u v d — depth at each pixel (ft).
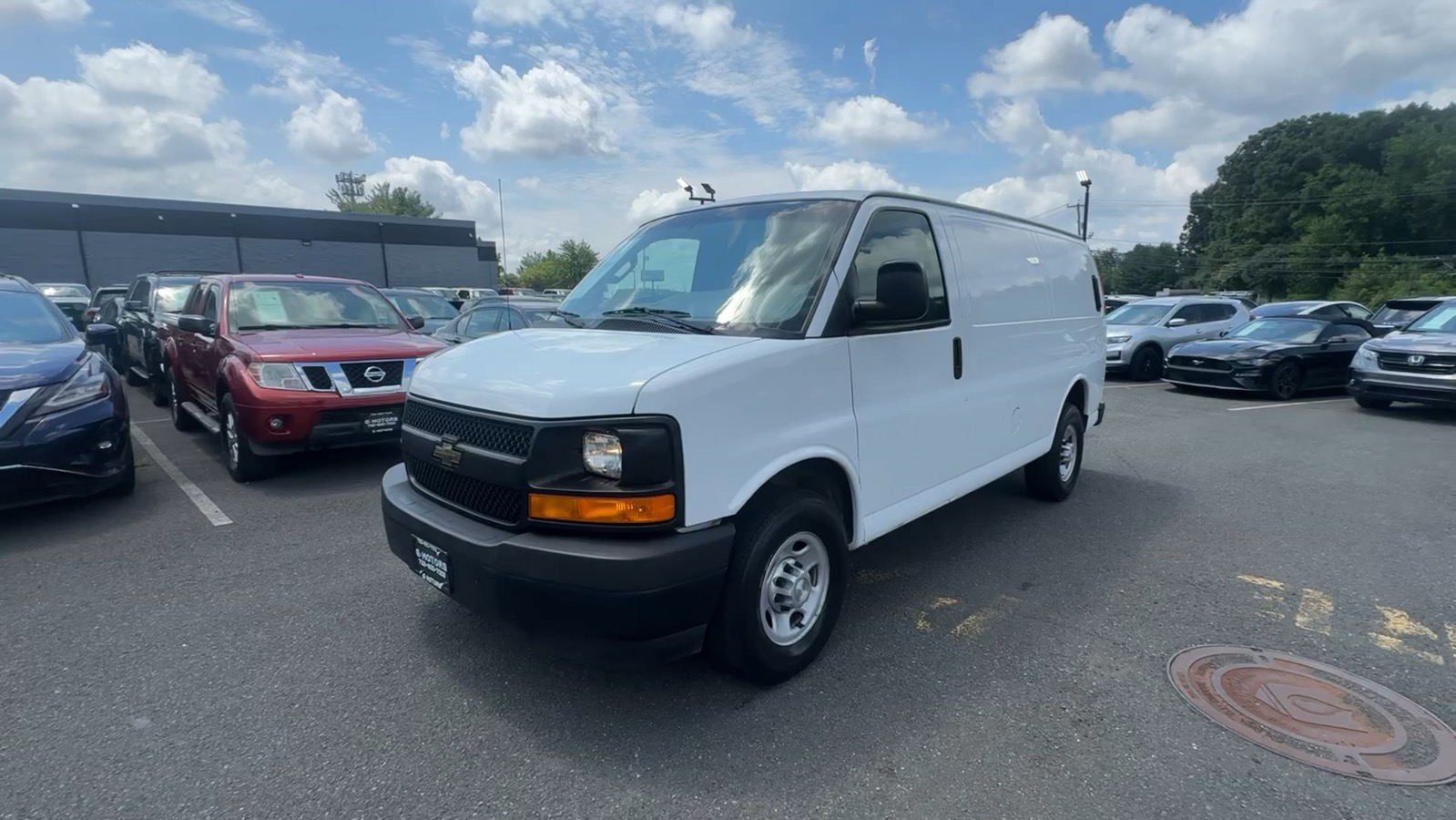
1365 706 10.06
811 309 10.72
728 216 13.05
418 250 140.15
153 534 16.55
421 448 10.54
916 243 13.07
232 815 7.83
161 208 113.80
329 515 17.95
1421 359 33.06
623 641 8.72
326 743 9.06
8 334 19.11
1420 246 222.69
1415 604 13.39
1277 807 8.05
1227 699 10.21
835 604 11.12
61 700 9.95
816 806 8.01
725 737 9.22
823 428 10.64
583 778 8.43
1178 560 15.55
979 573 14.75
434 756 8.81
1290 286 240.94
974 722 9.62
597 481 8.67
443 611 12.65
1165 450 26.99
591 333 11.32
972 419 14.46
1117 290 333.01
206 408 24.56
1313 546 16.51
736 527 9.66
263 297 24.11
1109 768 8.70
